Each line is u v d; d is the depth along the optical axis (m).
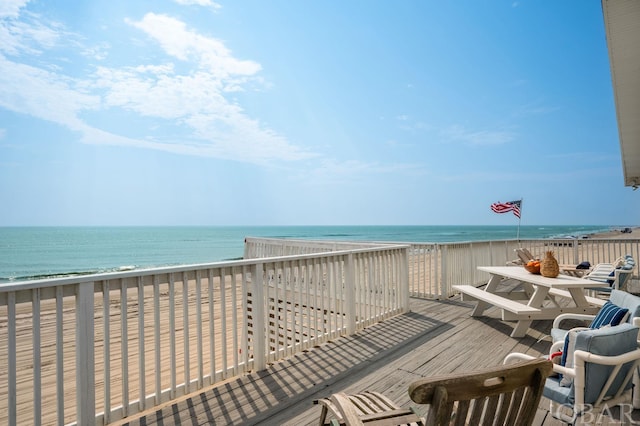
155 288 2.90
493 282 6.43
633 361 2.10
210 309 3.32
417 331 5.18
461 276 8.27
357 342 4.69
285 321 4.12
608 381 2.01
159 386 2.92
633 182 10.54
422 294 7.73
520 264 8.88
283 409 2.95
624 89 5.42
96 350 5.99
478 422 1.33
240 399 3.12
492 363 3.96
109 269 31.02
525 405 1.48
